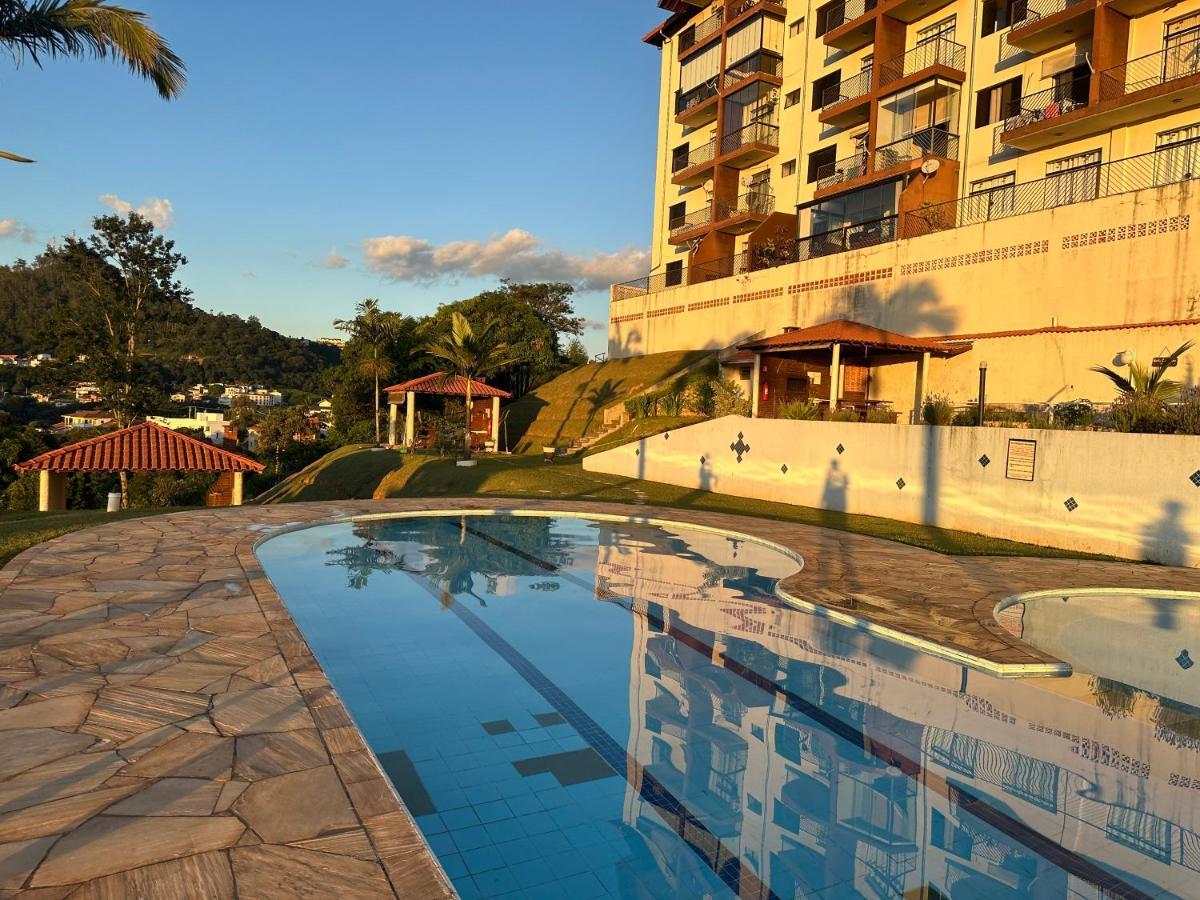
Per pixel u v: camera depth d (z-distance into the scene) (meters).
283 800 3.32
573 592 8.92
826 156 32.94
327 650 6.64
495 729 5.05
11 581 7.38
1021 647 6.56
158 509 15.06
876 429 15.21
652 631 7.34
